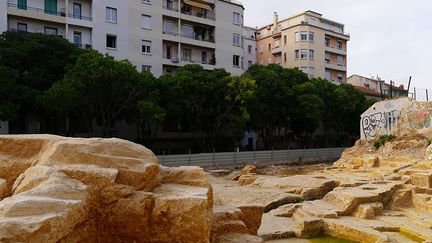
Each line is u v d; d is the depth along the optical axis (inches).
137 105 1261.1
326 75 2618.1
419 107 1258.6
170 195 281.9
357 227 530.0
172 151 1784.0
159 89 1401.3
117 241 265.7
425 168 900.0
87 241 245.0
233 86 1412.4
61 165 263.6
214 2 2017.7
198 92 1392.7
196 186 317.7
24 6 1472.7
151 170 296.5
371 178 887.7
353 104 1940.2
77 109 1288.1
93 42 1595.7
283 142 1918.1
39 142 300.0
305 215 609.9
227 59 2048.5
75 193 234.5
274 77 1617.9
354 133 2198.6
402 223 578.6
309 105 1617.9
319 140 2240.4
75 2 1583.4
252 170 1272.1
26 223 184.4
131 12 1717.5
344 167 1165.7
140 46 1747.0
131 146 309.3
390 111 1353.3
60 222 200.2
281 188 832.9
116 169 275.9
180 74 1439.5
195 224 267.1
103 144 292.5
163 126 1708.9
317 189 796.6
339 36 2684.5
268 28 2829.7
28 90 1203.2
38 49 1257.4
